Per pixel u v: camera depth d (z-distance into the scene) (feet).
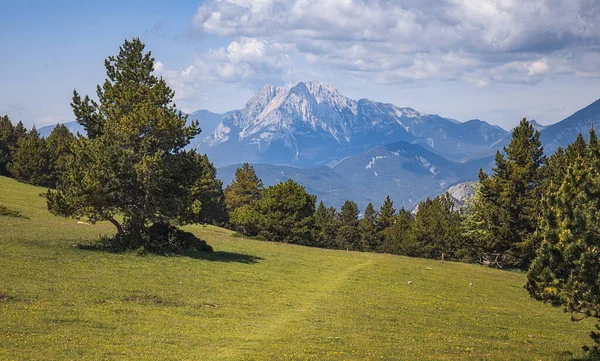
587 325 132.98
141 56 194.18
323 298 138.41
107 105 187.42
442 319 122.62
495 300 163.43
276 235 342.85
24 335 77.00
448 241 373.20
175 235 193.47
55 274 126.00
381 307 131.13
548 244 77.71
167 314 101.76
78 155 172.35
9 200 299.38
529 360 83.35
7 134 513.45
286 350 81.00
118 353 72.90
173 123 180.14
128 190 176.35
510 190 258.78
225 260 189.37
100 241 180.34
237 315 108.37
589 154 84.12
